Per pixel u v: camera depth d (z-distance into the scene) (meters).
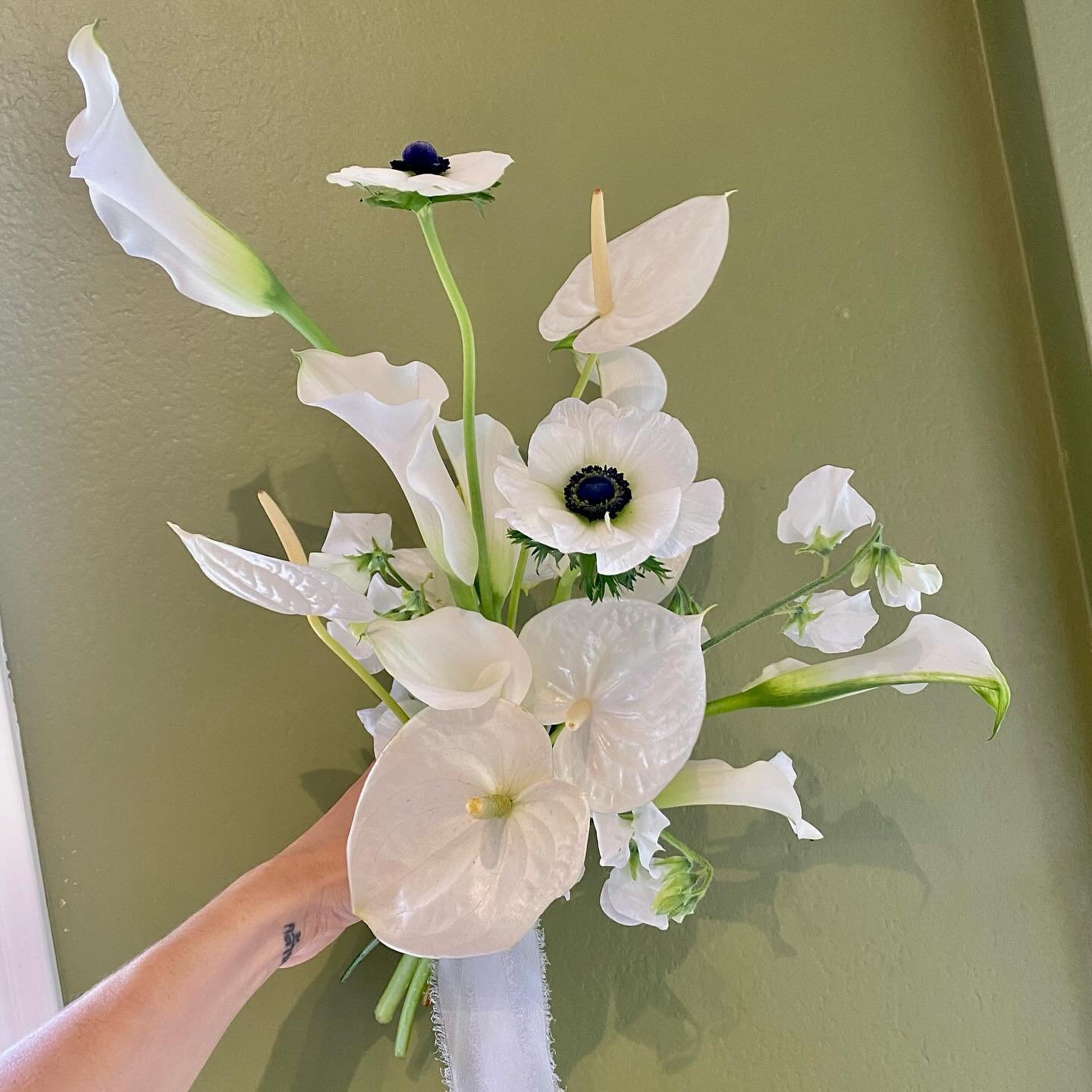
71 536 0.62
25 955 0.61
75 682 0.62
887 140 0.68
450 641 0.47
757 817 0.67
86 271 0.63
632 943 0.66
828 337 0.68
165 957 0.48
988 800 0.68
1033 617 0.68
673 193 0.67
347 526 0.58
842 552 0.67
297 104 0.64
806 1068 0.67
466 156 0.47
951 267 0.68
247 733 0.63
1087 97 0.65
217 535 0.63
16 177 0.62
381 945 0.64
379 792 0.45
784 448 0.67
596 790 0.48
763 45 0.68
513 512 0.44
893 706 0.67
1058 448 0.69
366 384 0.50
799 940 0.67
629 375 0.55
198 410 0.63
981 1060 0.67
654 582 0.54
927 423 0.68
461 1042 0.57
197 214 0.49
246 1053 0.63
